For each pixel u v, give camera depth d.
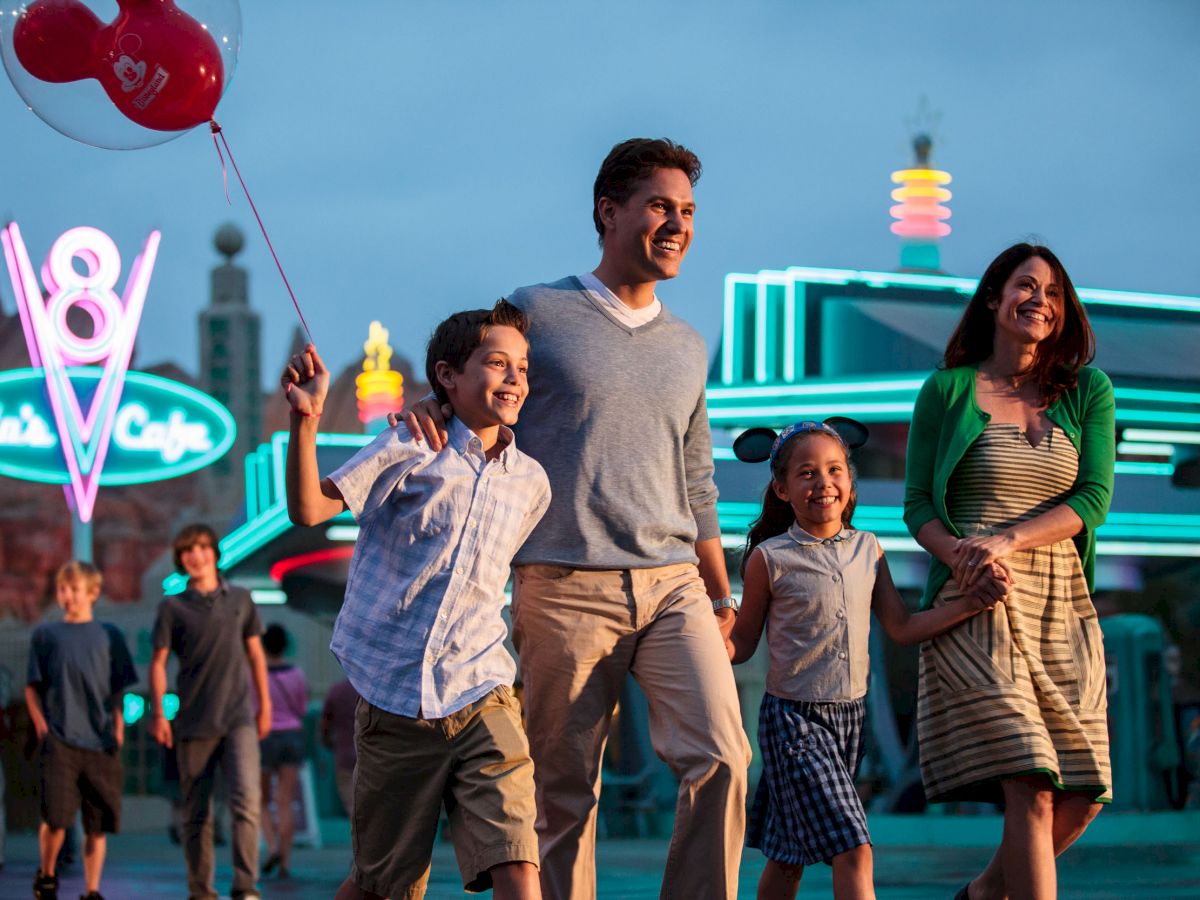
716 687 5.17
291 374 4.48
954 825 14.13
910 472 5.66
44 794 9.73
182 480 55.38
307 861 14.06
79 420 25.66
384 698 4.58
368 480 4.56
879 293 15.95
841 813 5.25
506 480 4.71
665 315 5.50
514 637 5.41
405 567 4.62
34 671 9.84
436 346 4.77
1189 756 15.31
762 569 5.54
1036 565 5.45
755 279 15.74
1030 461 5.48
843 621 5.45
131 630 36.09
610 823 15.16
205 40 5.27
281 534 19.27
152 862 13.84
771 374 15.76
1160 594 20.38
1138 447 16.14
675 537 5.37
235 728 8.98
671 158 5.36
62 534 53.09
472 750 4.54
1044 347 5.57
